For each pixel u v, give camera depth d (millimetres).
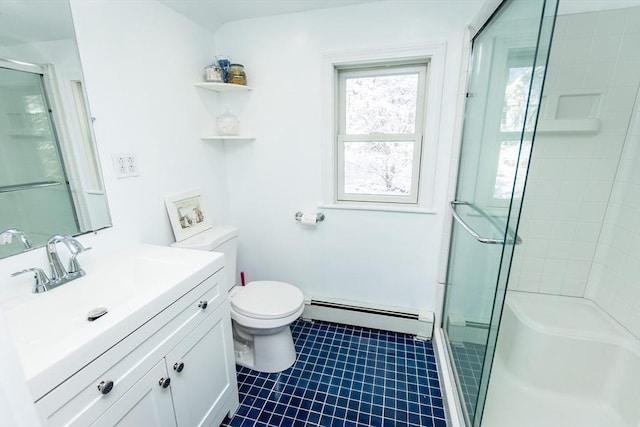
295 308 1658
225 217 2209
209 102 1956
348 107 1968
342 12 1728
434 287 2012
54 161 1139
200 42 1845
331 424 1442
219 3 1659
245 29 1904
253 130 2061
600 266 1632
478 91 1445
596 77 1450
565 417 1388
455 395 1467
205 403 1267
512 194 933
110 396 825
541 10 790
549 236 1690
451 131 1727
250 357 1851
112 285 1162
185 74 1740
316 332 2125
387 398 1584
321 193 2049
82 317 915
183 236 1704
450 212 1825
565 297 1742
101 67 1270
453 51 1620
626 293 1475
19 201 1045
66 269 1156
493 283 1089
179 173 1739
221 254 1343
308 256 2207
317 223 2111
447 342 1811
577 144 1545
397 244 2002
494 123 1205
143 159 1495
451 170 1763
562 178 1600
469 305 1426
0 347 379
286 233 2203
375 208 1964
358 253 2094
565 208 1633
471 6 1543
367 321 2105
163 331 1011
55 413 686
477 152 1419
